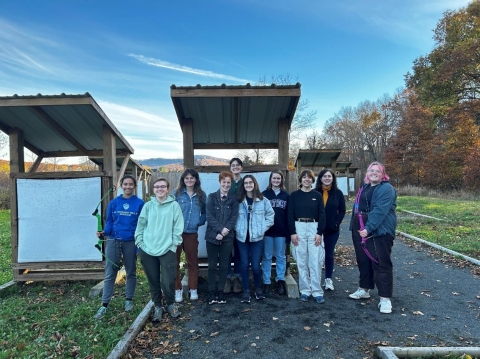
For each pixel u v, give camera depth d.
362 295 4.56
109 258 4.14
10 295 5.02
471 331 3.60
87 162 25.56
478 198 19.33
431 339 3.41
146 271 3.84
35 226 5.25
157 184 3.89
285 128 5.44
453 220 11.41
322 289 4.83
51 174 5.25
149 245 3.79
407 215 13.52
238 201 4.45
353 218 4.53
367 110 46.62
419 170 29.06
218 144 6.67
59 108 4.88
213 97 4.74
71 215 5.27
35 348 3.28
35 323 3.86
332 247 4.99
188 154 5.40
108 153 5.37
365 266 4.48
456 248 7.37
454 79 25.52
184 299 4.58
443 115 27.00
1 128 5.29
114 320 3.90
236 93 4.60
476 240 8.16
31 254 5.25
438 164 26.94
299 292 4.65
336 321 3.85
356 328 3.67
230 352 3.19
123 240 4.14
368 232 4.11
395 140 31.42
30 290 5.20
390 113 42.88
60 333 3.62
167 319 3.93
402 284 5.27
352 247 8.30
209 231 4.34
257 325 3.76
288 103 4.96
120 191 10.50
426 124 28.80
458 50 24.36
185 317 3.98
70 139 5.92
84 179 5.28
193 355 3.15
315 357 3.09
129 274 4.20
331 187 4.98
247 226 4.41
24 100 4.61
